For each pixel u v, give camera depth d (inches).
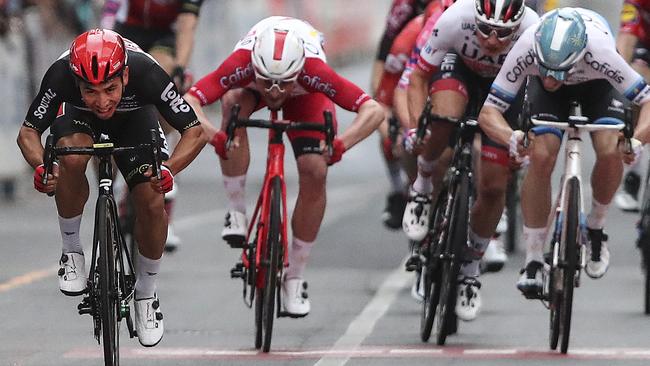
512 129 1076.5
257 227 1016.9
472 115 1107.3
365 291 1321.4
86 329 1090.7
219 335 1067.9
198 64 3786.9
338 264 1515.7
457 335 1078.4
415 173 1288.1
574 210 969.5
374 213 2075.5
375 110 1031.0
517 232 1630.2
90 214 2006.6
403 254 1608.0
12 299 1249.4
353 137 1021.2
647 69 1349.7
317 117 1064.2
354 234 1807.3
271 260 982.4
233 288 1323.8
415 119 1096.2
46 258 1542.8
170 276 1409.9
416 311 1202.0
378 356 970.1
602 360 949.2
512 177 1569.9
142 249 894.4
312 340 1051.3
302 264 1053.8
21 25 2288.4
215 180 2699.3
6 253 1583.4
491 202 1059.3
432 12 1274.6
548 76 970.7
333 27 6786.4
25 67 2330.2
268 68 984.3
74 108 895.7
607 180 1052.5
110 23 1414.9
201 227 1879.9
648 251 1167.6
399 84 1180.5
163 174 828.0
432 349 1003.9
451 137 1124.5
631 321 1142.3
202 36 3843.5
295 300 1047.6
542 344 1030.4
